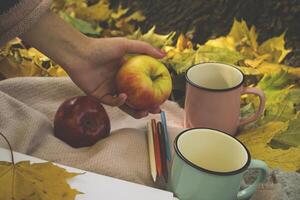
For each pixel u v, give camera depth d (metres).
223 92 0.66
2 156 0.57
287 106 0.78
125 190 0.54
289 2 1.04
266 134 0.71
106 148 0.62
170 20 1.03
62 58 0.70
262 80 0.85
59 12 1.04
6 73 0.85
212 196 0.53
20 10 0.60
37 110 0.72
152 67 0.70
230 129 0.69
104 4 1.08
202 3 1.06
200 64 0.71
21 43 0.91
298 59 0.92
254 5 1.04
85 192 0.53
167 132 0.67
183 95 0.82
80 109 0.65
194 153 0.57
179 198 0.55
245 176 0.60
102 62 0.72
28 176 0.53
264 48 0.95
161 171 0.59
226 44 0.95
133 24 1.03
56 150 0.63
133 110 0.72
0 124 0.64
